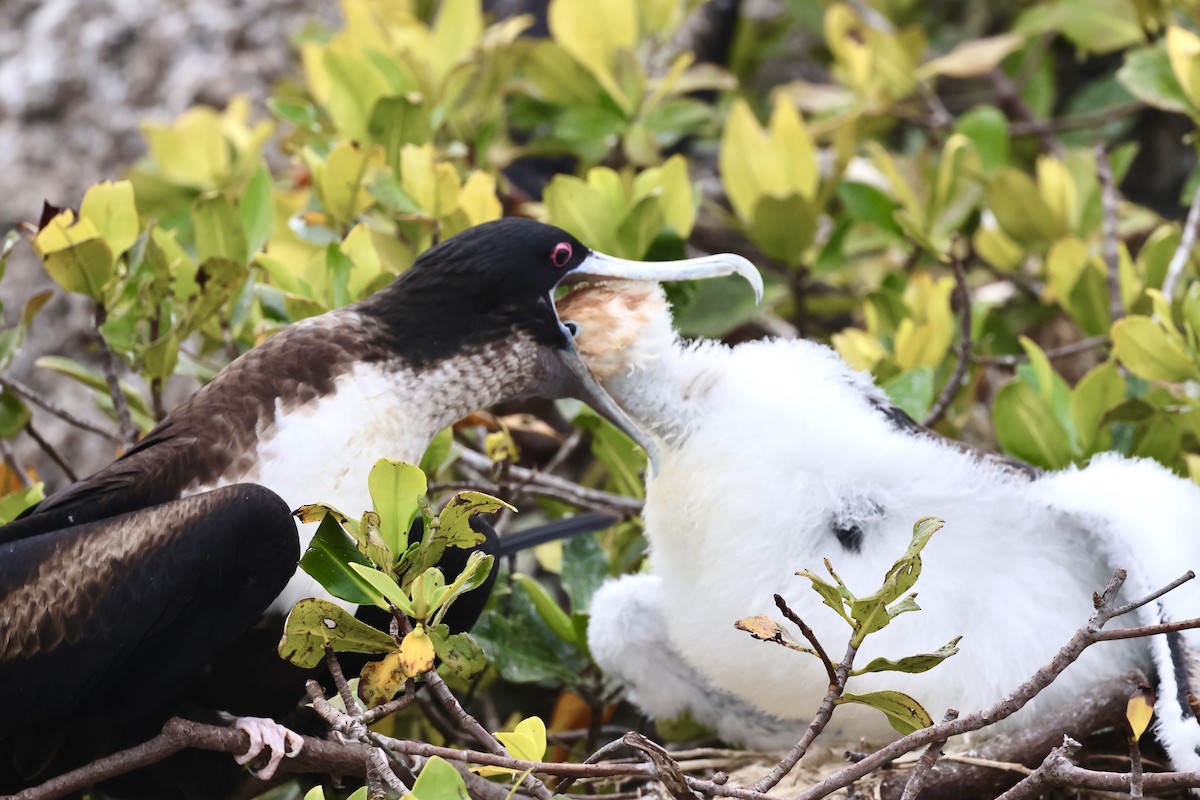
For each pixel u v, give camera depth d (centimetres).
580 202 1110
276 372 872
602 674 1054
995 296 1366
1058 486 916
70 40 1700
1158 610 866
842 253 1273
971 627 891
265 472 855
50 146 1675
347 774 862
